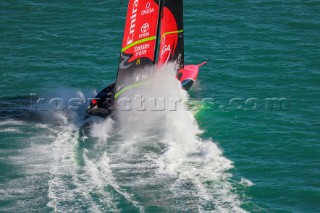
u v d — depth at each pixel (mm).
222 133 160500
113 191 130500
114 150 149250
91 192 130125
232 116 170625
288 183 136375
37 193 129625
